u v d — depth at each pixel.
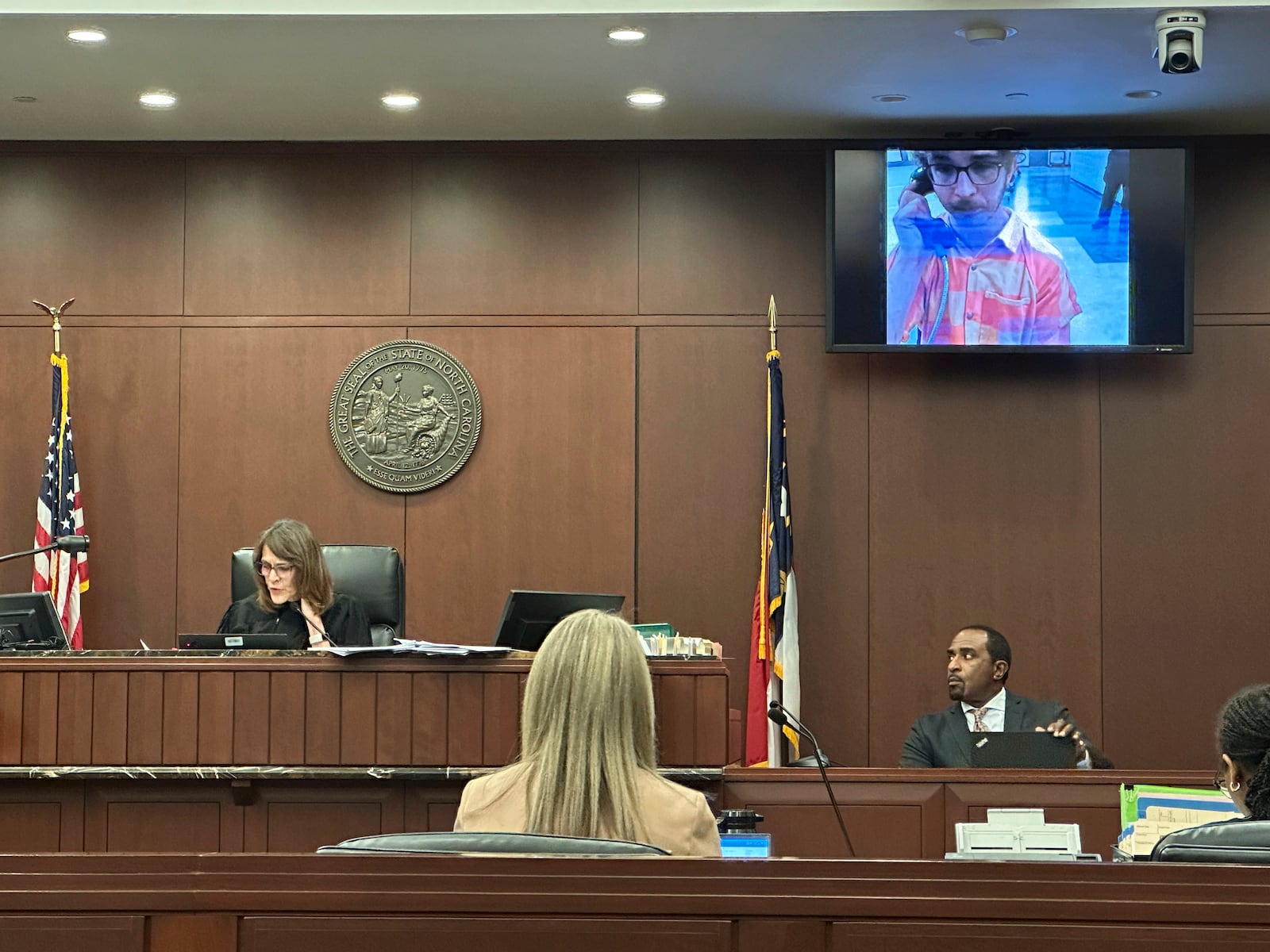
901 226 7.45
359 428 7.77
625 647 2.58
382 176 7.86
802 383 7.77
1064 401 7.74
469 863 2.24
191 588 7.71
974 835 3.41
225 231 7.84
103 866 2.25
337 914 2.23
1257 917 2.17
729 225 7.82
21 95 7.09
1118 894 2.20
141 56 6.57
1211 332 7.71
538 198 7.85
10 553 7.68
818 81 6.92
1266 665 7.61
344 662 4.43
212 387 7.79
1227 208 7.72
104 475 7.75
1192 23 6.01
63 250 7.82
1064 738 4.88
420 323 7.81
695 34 6.31
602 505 7.75
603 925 2.22
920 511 7.72
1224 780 2.80
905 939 2.21
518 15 6.08
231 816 4.47
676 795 2.52
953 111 7.38
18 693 4.41
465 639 7.71
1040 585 7.68
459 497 7.77
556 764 2.52
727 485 7.74
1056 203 7.41
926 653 7.68
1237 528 7.66
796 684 7.25
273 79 6.87
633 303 7.80
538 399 7.80
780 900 2.22
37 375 7.77
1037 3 6.02
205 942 2.23
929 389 7.76
